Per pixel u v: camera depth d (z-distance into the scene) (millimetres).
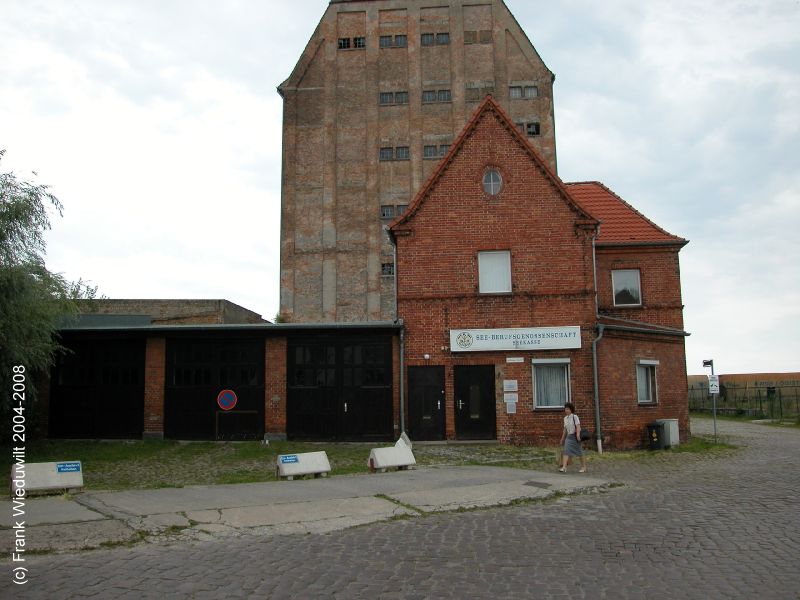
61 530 9031
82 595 6578
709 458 18922
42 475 11953
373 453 15461
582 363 21094
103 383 22500
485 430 21094
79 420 22438
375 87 53750
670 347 23703
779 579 6988
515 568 7484
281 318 50688
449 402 21188
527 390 21031
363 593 6629
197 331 22094
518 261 21688
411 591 6680
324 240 51531
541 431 20844
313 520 9977
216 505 10836
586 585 6836
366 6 54906
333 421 21500
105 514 10023
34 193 19141
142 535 8945
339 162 52812
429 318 21594
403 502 11266
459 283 21656
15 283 18141
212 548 8430
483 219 21922
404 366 21422
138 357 22453
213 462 18281
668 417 23031
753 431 31781
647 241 27172
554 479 13836
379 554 8125
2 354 18516
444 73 53844
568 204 21906
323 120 53312
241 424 21766
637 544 8555
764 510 10844
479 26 54344
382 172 52656
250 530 9375
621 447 21203
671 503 11508
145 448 20594
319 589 6750
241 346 22094
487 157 22219
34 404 22359
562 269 21594
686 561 7727
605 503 11539
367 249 51500
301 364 21844
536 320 21391
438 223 21969
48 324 20125
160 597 6527
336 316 50656
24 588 6785
